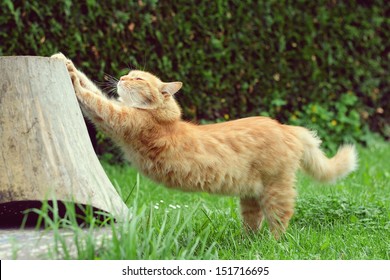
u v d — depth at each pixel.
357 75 11.90
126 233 4.92
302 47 11.34
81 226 5.33
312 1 11.34
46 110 5.42
